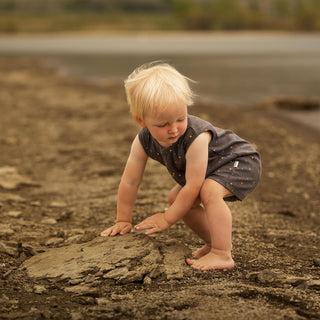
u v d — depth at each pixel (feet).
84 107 30.14
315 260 8.48
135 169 8.50
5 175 14.51
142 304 6.51
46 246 9.00
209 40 225.97
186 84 7.51
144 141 8.26
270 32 343.87
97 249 8.14
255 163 8.16
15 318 6.14
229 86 44.70
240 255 8.73
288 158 17.75
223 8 352.69
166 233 9.86
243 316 6.12
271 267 8.23
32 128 23.06
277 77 53.06
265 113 29.68
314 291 7.09
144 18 409.28
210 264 7.88
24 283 7.29
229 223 7.85
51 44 179.22
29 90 39.91
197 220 8.57
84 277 7.38
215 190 7.75
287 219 11.24
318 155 18.37
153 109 7.16
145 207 11.61
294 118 27.89
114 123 24.31
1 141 19.98
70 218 10.95
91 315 6.23
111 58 90.22
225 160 7.97
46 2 486.38
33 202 12.19
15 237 9.50
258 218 11.12
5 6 469.16
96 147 18.99
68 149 18.67
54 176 14.89
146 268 7.60
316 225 10.92
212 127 7.93
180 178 8.23
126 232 8.74
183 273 7.68
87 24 380.58
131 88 7.50
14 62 77.10
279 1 416.67
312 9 350.64
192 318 6.07
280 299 6.77
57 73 59.00
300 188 14.07
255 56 95.30
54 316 6.21
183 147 7.74
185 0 381.19
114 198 12.51
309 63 74.43
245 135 21.53
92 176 14.84
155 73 7.41
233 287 7.09
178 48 139.64
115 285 7.23
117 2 503.61
